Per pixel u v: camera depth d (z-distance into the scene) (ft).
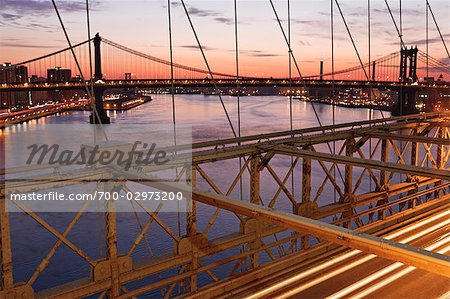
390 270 24.99
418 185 35.76
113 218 19.86
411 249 10.78
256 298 21.99
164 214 74.23
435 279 23.91
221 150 23.76
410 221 33.04
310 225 12.78
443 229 31.42
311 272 24.61
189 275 21.98
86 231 72.49
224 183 99.04
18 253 64.03
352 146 31.86
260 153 25.43
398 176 99.19
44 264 18.31
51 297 18.24
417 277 24.17
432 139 30.60
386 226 31.65
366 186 95.96
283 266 24.94
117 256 20.02
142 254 60.85
